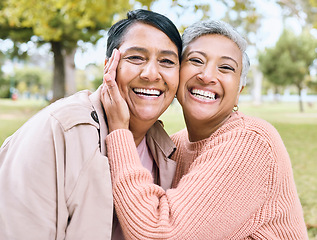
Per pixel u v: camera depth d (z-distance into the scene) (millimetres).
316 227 4133
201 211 1519
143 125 1855
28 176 1357
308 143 10727
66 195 1418
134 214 1481
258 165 1634
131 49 1693
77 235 1415
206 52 1860
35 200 1352
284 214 1745
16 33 18438
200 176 1605
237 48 1914
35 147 1398
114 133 1637
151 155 2094
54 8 9383
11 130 11938
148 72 1684
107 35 1842
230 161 1606
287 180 1782
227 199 1565
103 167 1468
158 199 1632
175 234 1468
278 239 1733
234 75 1918
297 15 12250
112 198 1463
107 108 1702
